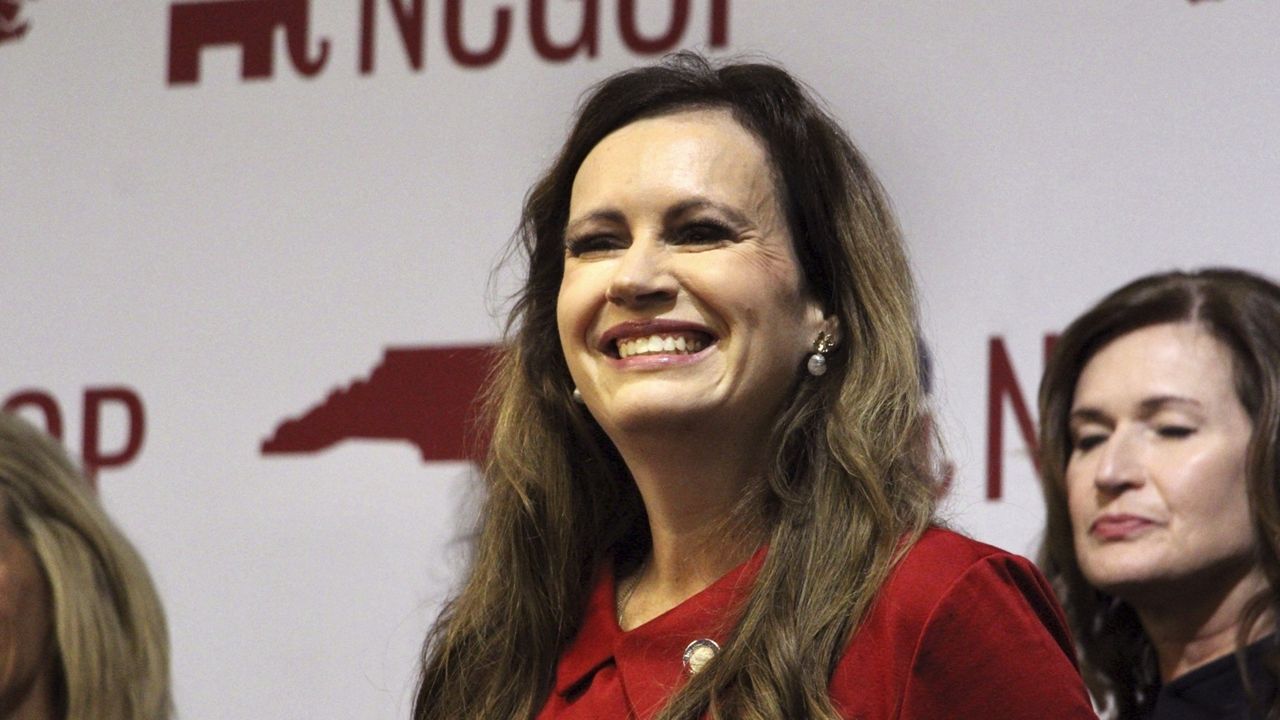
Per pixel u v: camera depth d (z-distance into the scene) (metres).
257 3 14.31
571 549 8.47
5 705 9.59
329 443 13.42
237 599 13.35
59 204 14.43
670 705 7.30
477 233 13.51
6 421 10.13
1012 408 11.96
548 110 13.55
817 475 7.79
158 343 13.98
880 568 7.41
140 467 13.77
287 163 14.02
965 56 12.57
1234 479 10.34
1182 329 10.64
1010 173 12.30
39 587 9.76
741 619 7.52
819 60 12.90
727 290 7.66
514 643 8.34
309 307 13.73
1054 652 7.25
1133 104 12.16
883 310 8.02
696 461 7.80
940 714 7.14
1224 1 12.12
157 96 14.41
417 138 13.77
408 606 12.98
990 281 12.18
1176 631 10.47
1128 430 10.56
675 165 7.86
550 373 8.66
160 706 9.98
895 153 12.58
